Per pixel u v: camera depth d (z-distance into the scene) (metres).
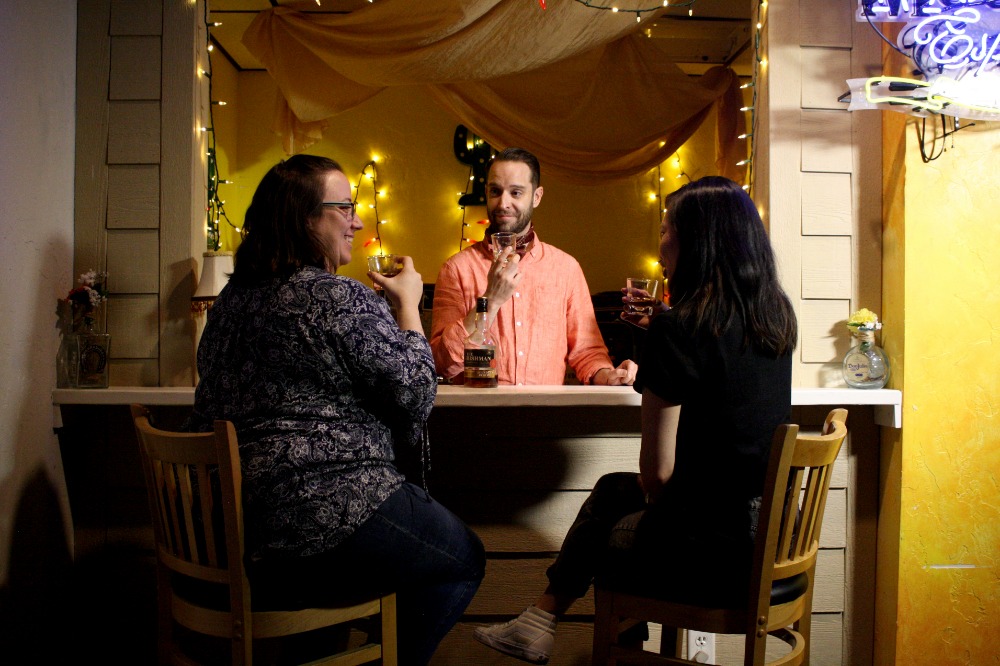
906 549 2.17
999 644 2.18
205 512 1.36
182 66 2.33
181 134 2.32
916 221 2.19
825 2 2.34
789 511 1.45
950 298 2.19
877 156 2.34
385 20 2.93
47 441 2.13
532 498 2.15
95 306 2.20
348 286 1.41
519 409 2.15
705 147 5.29
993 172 2.20
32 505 2.06
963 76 2.09
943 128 2.18
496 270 2.14
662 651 1.86
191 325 2.30
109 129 2.32
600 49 3.90
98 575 2.22
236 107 5.21
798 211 2.32
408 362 1.40
